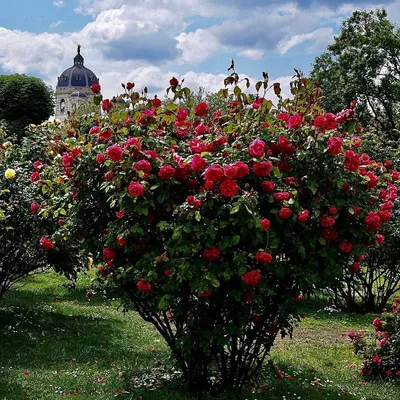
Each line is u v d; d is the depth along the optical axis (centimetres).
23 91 2839
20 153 800
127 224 445
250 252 430
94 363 655
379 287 1182
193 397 494
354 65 2966
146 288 432
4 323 808
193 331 457
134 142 439
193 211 409
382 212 465
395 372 659
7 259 820
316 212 439
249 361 502
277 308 483
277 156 458
